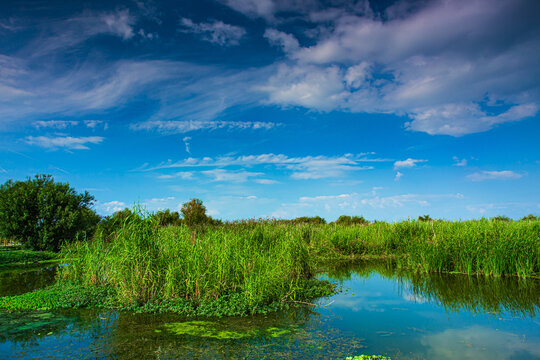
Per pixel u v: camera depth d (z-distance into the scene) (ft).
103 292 26.50
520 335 17.88
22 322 20.35
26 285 32.50
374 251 49.11
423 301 24.85
